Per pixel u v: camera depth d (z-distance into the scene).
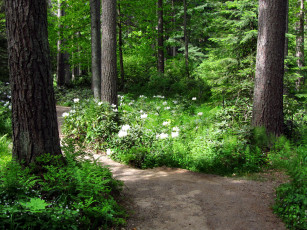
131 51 22.78
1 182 3.52
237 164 6.36
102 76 9.70
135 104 12.33
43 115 4.15
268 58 7.33
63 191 3.74
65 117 8.84
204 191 5.00
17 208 3.11
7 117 9.41
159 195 4.80
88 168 4.09
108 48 9.59
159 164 6.88
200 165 6.46
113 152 7.31
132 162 6.91
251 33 9.96
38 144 4.10
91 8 13.73
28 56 3.97
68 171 3.83
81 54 21.50
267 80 7.35
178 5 24.16
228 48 11.20
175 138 7.35
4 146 6.11
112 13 9.55
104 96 9.66
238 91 9.84
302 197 3.80
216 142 6.92
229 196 4.76
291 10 18.28
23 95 4.01
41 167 4.04
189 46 27.52
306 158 4.91
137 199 4.61
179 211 4.15
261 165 6.39
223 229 3.61
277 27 7.25
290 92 12.41
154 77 19.23
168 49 30.95
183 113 11.05
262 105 7.41
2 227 2.82
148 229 3.59
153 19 20.83
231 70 10.84
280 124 7.41
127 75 22.17
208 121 8.45
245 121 8.16
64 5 18.83
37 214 3.09
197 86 16.38
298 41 16.72
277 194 4.62
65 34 19.20
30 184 3.54
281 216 3.90
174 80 18.95
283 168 6.14
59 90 19.22
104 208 3.48
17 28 3.91
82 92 18.61
